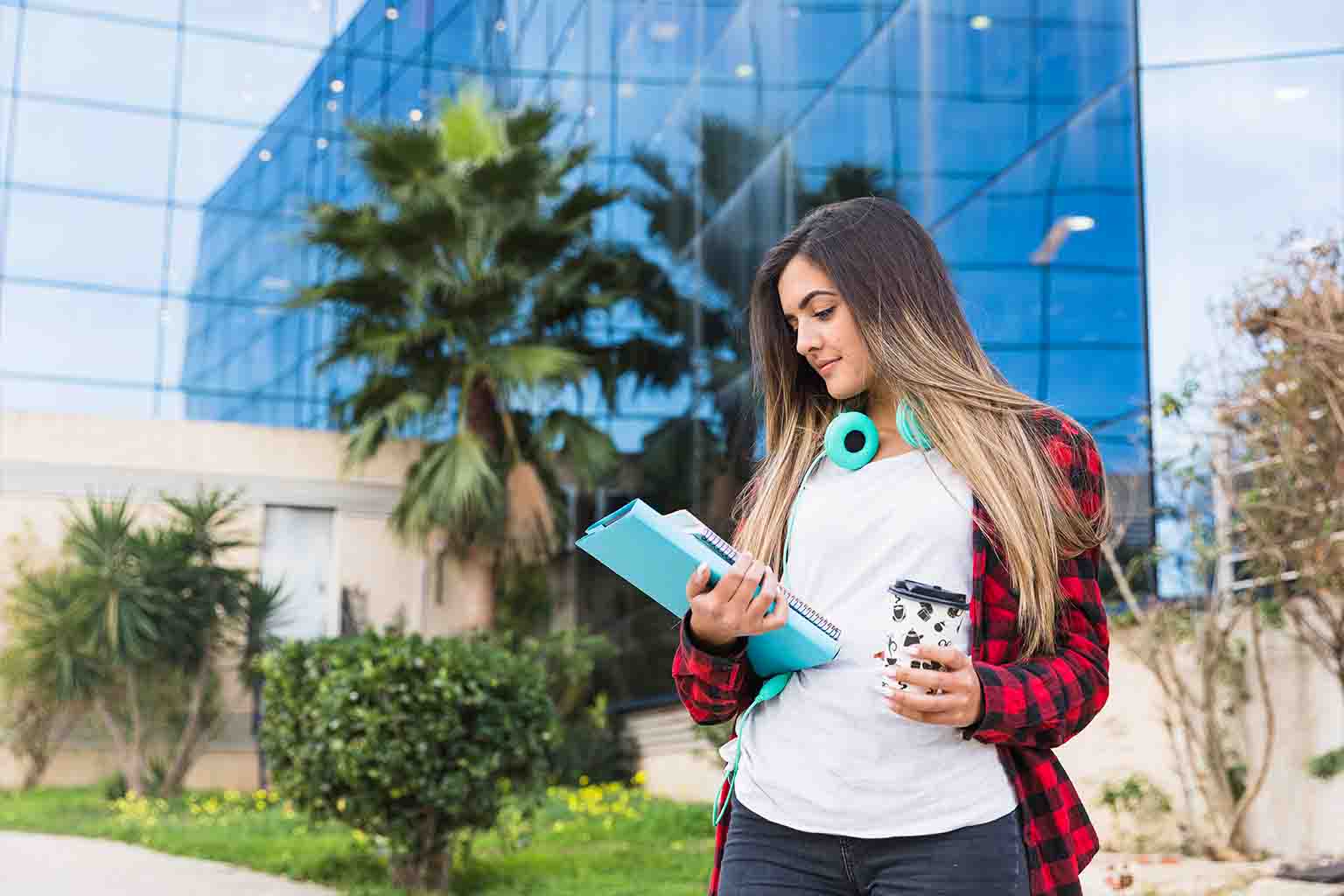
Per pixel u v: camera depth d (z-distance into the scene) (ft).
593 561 43.93
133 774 37.83
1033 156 23.71
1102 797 18.19
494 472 40.19
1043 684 4.16
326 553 47.39
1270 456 15.87
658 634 38.73
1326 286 14.65
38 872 20.98
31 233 60.18
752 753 4.59
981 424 4.47
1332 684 15.69
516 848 20.74
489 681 18.04
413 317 40.86
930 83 27.53
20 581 42.37
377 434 39.86
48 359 59.31
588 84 52.19
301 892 18.65
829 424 4.94
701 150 40.52
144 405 60.03
